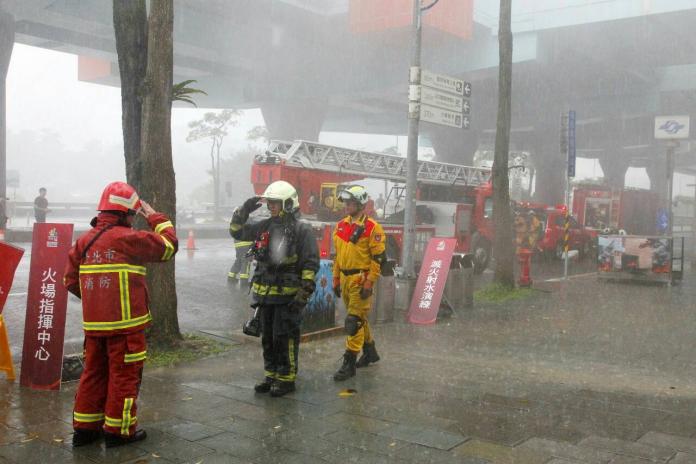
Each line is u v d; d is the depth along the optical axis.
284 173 14.42
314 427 4.73
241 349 7.49
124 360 4.34
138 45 7.34
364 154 16.53
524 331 8.98
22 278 13.36
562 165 53.69
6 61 27.11
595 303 11.77
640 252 14.95
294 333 5.62
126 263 4.36
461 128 12.21
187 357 7.00
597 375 6.44
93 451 4.28
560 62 37.75
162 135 6.97
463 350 7.66
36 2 26.78
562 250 22.08
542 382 6.12
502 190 13.08
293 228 5.57
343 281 6.33
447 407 5.25
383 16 31.14
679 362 7.08
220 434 4.58
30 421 4.87
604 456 4.17
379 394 5.64
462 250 17.48
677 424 4.85
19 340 7.98
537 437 4.53
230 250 22.08
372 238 6.24
